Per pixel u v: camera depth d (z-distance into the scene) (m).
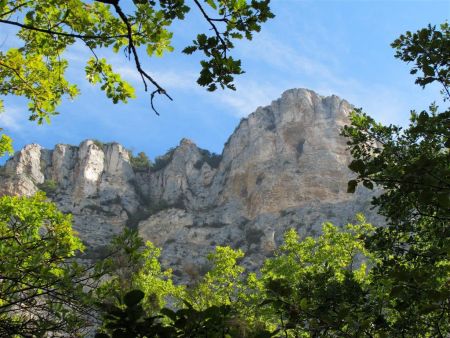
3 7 6.64
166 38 6.02
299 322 3.83
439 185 3.52
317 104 133.25
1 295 4.70
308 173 116.94
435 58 7.61
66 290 4.70
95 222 119.50
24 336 4.39
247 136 136.25
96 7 6.67
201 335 2.41
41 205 12.13
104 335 2.28
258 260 99.06
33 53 8.05
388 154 9.47
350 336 3.98
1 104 8.81
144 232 118.12
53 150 137.50
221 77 4.84
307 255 31.03
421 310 3.76
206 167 138.75
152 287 34.56
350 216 101.25
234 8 4.72
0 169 128.88
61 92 8.82
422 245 8.40
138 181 140.12
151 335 2.29
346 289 6.18
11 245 5.70
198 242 112.56
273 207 113.81
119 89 7.34
